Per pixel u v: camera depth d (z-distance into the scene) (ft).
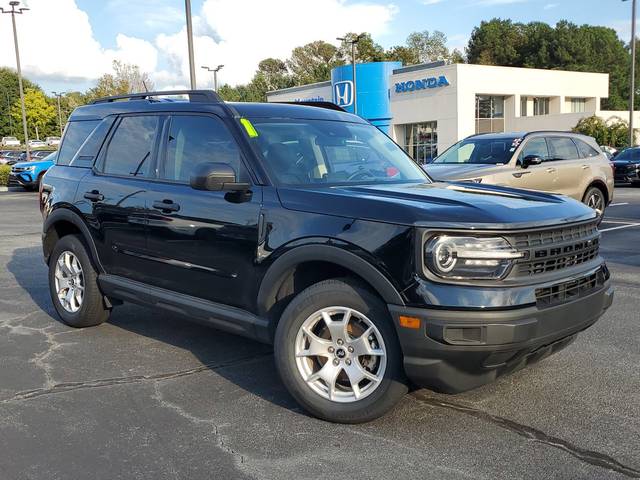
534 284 10.96
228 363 15.76
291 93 177.37
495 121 147.64
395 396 11.51
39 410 12.94
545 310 10.89
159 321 19.63
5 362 15.89
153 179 15.76
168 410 12.92
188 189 14.67
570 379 14.39
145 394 13.78
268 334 13.03
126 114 17.44
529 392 13.65
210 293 14.16
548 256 11.37
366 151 15.70
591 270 12.39
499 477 10.15
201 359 16.07
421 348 10.75
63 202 18.30
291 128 14.93
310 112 16.06
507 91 144.25
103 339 17.80
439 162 36.73
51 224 18.90
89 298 18.03
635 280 24.93
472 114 138.82
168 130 15.81
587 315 11.93
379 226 11.25
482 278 10.70
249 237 13.09
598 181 38.75
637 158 82.23
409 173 15.75
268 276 12.67
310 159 14.28
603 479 10.08
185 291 14.80
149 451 11.16
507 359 10.97
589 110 167.63
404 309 10.84
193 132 15.16
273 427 12.08
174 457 10.93
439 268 10.67
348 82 149.18
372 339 11.66
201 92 15.62
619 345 16.85
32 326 19.24
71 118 19.72
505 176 32.78
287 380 12.42
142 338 17.88
